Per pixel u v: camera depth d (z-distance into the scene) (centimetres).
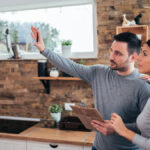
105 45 257
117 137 150
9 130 258
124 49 138
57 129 249
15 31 302
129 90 142
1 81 300
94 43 272
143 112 120
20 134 232
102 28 257
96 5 261
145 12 242
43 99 285
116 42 141
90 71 162
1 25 306
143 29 234
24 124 275
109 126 134
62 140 214
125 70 144
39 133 235
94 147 166
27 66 288
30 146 228
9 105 299
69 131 242
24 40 300
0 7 296
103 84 154
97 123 139
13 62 294
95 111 130
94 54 273
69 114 274
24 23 298
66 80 275
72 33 284
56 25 288
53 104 281
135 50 140
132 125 138
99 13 256
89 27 277
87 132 238
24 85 291
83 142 208
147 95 137
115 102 146
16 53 290
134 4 245
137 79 142
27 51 300
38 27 295
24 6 290
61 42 287
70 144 215
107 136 153
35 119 287
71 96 274
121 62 140
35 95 288
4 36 305
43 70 265
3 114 302
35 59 284
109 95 149
